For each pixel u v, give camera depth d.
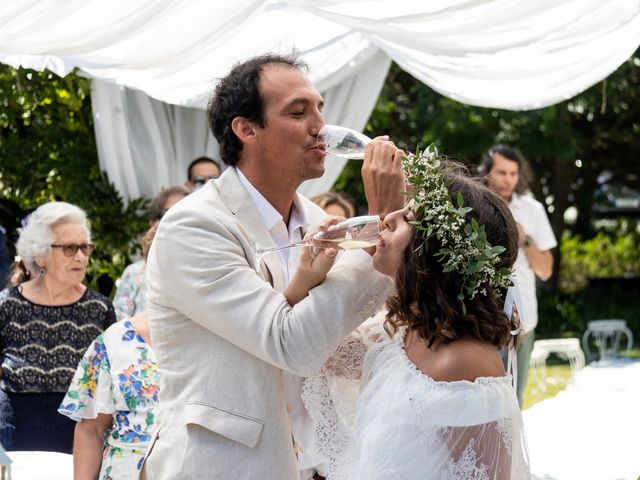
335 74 5.72
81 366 3.22
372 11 3.71
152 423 3.12
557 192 15.50
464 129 11.90
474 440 2.15
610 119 15.10
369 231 2.35
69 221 4.33
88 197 6.18
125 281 4.81
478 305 2.26
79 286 4.47
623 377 7.85
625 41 4.22
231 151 2.61
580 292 16.08
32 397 4.26
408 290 2.30
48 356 4.31
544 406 7.21
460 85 4.69
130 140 6.10
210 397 2.43
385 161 2.43
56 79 6.43
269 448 2.45
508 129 11.92
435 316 2.26
